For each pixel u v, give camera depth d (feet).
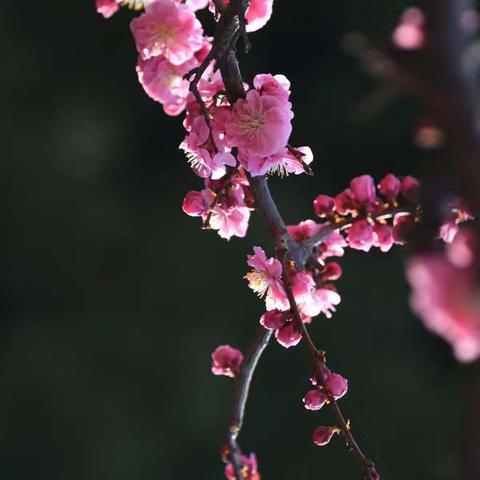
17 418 50.16
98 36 60.08
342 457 48.65
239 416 8.40
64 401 50.60
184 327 52.90
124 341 52.39
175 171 59.77
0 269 53.78
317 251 8.38
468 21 6.05
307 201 56.03
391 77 5.75
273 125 7.40
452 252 5.74
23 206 54.54
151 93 8.43
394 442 49.03
